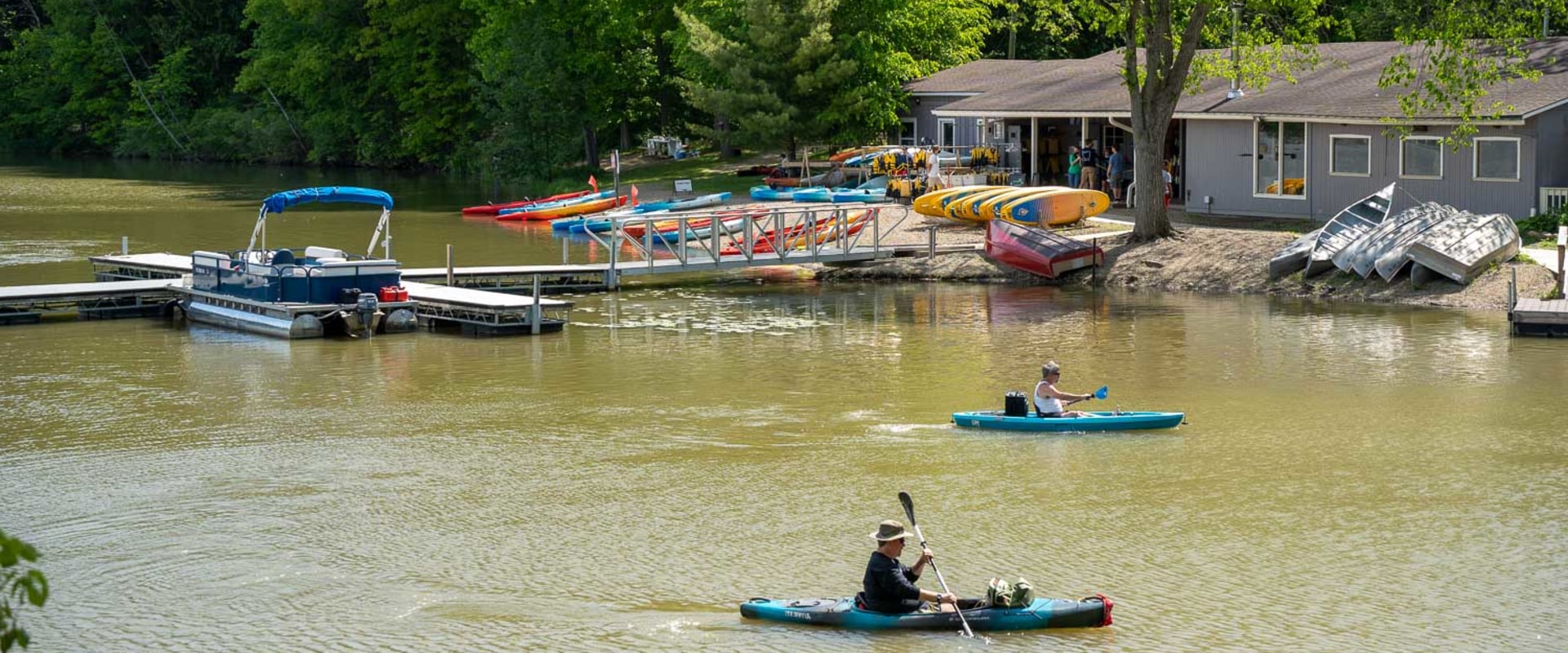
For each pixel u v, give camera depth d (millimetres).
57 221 55094
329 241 48438
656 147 75125
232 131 93312
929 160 51125
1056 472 19375
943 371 26438
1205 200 44938
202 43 98375
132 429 22250
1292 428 21719
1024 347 28859
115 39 98625
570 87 68688
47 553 16359
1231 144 43969
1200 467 19578
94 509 18047
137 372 26734
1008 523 17188
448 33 80062
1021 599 13906
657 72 73875
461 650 13539
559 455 20516
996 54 83188
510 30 69000
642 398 24281
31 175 81688
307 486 19031
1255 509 17625
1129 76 39094
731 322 32750
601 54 69750
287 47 89750
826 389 25000
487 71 69562
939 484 18844
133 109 97750
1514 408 22703
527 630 14008
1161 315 32688
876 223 40625
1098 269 38625
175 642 13812
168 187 72812
